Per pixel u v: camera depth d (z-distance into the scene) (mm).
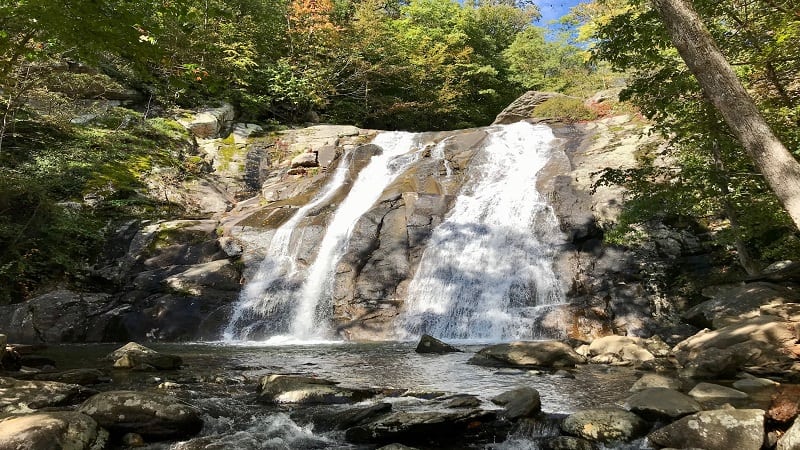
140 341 11719
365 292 12922
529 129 20609
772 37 8070
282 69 25734
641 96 9000
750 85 8805
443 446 4617
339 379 7020
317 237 14648
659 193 9688
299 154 21219
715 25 8422
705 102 8438
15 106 15273
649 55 8477
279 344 11023
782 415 4668
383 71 28188
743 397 5289
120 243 14812
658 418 4855
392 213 14875
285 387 6039
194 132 21219
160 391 6152
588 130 19422
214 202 17984
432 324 11969
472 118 33625
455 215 14922
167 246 14562
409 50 30203
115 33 8227
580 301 11641
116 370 7598
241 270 14188
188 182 18328
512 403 5367
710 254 11859
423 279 13133
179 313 12367
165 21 11445
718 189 9820
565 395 5996
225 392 6262
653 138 16078
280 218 15914
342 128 22828
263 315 12750
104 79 19000
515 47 35438
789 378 6102
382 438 4621
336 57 27141
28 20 8055
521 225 14094
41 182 14680
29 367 7578
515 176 16922
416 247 13898
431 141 21406
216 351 9875
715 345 7125
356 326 12211
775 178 5133
